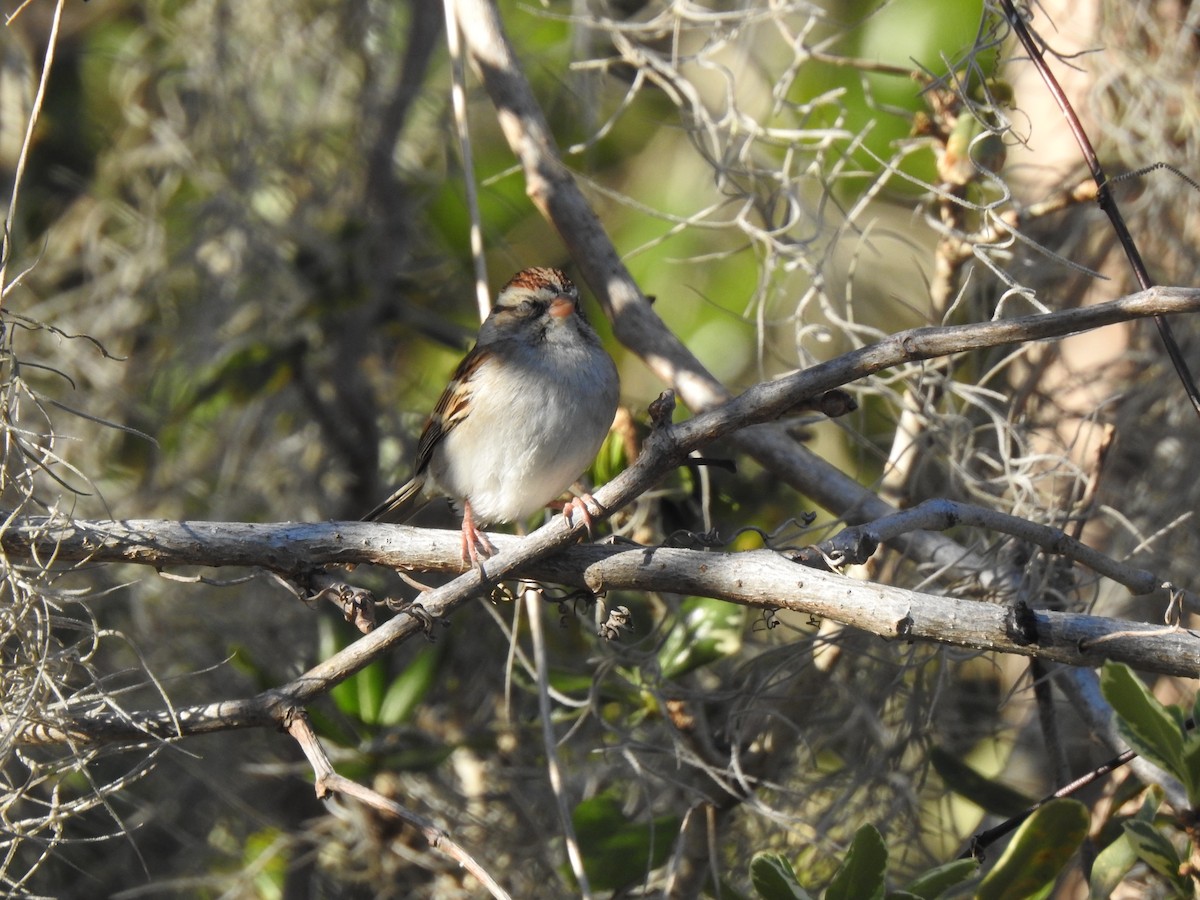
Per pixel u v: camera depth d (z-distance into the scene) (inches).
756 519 341.7
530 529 355.6
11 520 207.8
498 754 339.6
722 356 440.1
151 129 448.8
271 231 423.8
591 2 366.9
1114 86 316.8
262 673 330.6
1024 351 306.3
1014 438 297.0
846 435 390.3
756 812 293.6
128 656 368.8
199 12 442.0
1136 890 262.4
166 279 432.5
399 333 429.7
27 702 200.1
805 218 351.6
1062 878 279.3
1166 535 308.5
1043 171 316.5
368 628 204.5
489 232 430.0
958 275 282.5
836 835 301.7
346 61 446.3
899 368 313.6
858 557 201.5
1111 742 249.1
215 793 362.9
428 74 448.5
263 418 420.8
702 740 283.3
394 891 333.4
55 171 459.2
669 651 291.3
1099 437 304.7
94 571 371.6
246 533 216.5
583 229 292.7
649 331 286.8
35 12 473.1
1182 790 219.6
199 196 465.1
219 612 380.8
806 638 273.6
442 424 312.0
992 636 185.9
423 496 335.0
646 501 320.5
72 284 463.8
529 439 298.8
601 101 394.0
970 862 206.7
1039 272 306.3
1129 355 305.7
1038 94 318.3
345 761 310.8
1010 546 270.5
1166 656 182.1
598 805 291.4
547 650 346.0
